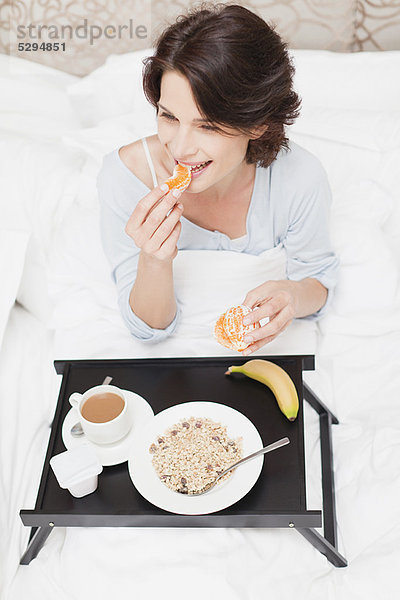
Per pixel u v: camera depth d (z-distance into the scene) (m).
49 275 1.74
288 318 1.34
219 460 1.22
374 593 1.21
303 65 2.08
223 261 1.56
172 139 1.19
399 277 1.69
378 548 1.27
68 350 1.62
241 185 1.45
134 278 1.52
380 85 2.04
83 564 1.27
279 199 1.48
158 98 1.19
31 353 1.65
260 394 1.36
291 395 1.30
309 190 1.48
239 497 1.18
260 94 1.12
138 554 1.27
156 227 1.21
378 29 2.15
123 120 2.03
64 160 1.93
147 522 1.19
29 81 2.21
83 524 1.21
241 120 1.13
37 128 2.14
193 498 1.18
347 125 1.90
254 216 1.51
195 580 1.22
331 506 1.36
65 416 1.35
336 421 1.52
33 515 1.20
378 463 1.40
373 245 1.69
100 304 1.68
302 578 1.25
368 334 1.63
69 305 1.68
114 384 1.41
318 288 1.57
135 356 1.57
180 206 1.23
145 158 1.45
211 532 1.28
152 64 1.14
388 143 1.86
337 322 1.64
